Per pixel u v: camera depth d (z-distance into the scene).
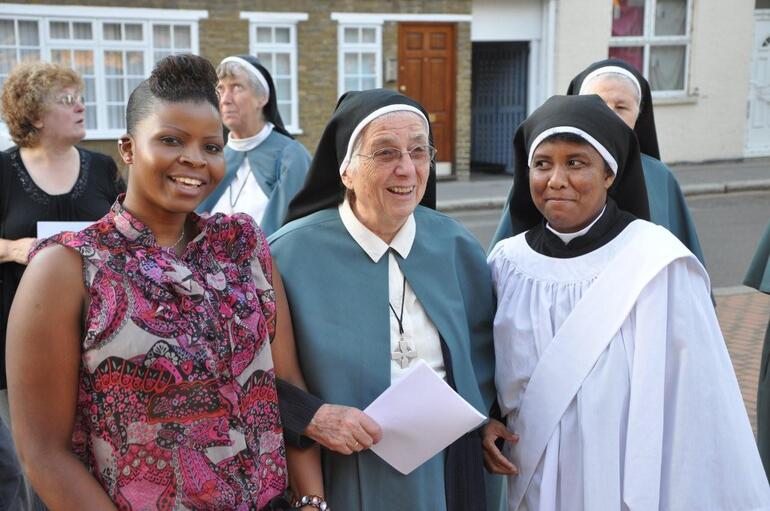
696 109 15.54
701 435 2.34
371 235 2.49
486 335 2.70
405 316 2.49
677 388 2.37
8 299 3.39
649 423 2.33
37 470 1.77
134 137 1.89
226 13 12.51
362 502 2.37
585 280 2.49
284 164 4.53
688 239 3.94
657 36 15.13
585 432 2.38
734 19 15.41
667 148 15.51
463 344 2.53
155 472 1.80
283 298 2.33
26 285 1.78
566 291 2.51
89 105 12.25
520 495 2.55
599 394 2.39
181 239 1.98
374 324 2.43
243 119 4.54
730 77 15.62
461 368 2.51
